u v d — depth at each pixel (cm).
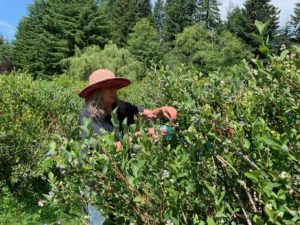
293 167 197
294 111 204
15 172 641
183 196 221
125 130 227
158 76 404
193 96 286
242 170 232
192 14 7644
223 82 281
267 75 218
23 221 588
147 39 5544
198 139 230
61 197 237
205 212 228
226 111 258
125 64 3797
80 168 217
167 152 232
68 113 868
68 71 4034
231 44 4934
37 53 5416
